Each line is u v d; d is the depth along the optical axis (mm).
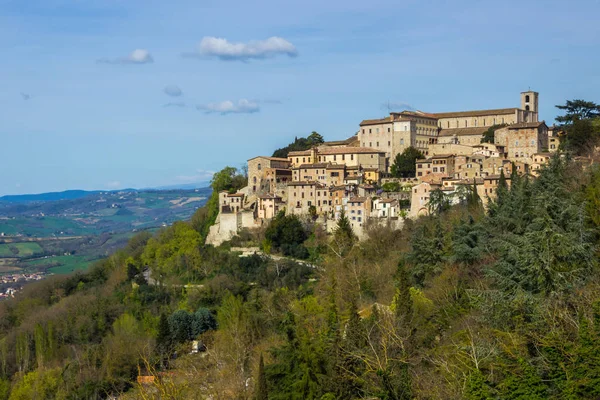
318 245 198250
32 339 172250
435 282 110938
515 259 76688
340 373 74562
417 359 74688
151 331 155500
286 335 96875
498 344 67125
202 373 103312
